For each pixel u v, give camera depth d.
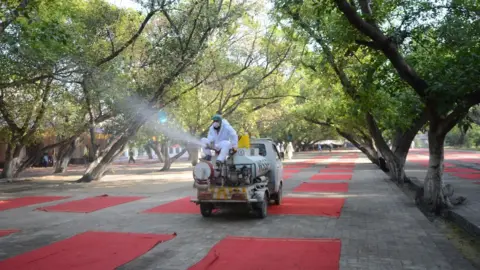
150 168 35.50
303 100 29.89
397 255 6.57
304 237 7.85
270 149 11.84
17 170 24.12
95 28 18.30
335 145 105.94
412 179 20.91
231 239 7.73
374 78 12.69
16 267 6.07
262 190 9.98
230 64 23.20
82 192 16.66
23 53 12.93
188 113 25.52
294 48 21.94
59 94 18.45
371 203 12.20
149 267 6.08
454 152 53.19
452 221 10.37
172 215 10.59
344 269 5.85
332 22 13.29
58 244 7.46
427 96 10.17
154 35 18.61
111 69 17.20
